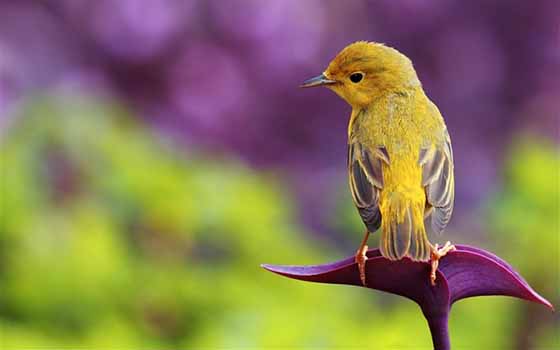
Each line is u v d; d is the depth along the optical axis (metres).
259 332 10.27
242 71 14.47
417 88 8.70
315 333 10.32
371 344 10.38
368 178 7.73
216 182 11.61
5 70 13.45
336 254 13.89
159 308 10.66
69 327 10.48
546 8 14.88
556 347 11.42
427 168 7.74
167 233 11.19
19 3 14.23
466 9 14.91
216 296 10.75
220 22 14.47
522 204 11.94
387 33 15.04
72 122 11.61
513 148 14.72
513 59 15.11
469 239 14.19
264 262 11.27
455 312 11.51
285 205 13.66
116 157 11.63
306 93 14.55
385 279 5.66
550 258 11.66
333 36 14.83
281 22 14.56
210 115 14.38
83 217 10.95
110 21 14.33
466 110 15.07
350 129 8.70
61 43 14.19
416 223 7.39
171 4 14.36
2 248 10.62
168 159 12.41
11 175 10.88
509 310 11.51
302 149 14.66
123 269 10.66
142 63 14.32
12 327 10.01
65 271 10.51
